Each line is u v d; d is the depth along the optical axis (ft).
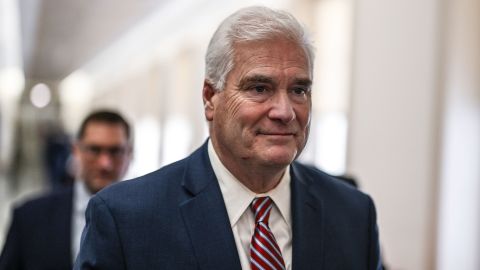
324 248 4.29
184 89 29.55
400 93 12.29
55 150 23.68
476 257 11.29
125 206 3.98
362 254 4.52
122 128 7.61
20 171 49.98
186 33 29.12
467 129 11.16
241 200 4.16
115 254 3.85
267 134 3.80
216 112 4.04
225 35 3.89
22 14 27.58
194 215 4.05
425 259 11.27
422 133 11.53
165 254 3.90
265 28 3.79
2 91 71.05
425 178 11.37
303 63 3.86
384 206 12.66
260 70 3.73
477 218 11.28
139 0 24.08
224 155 4.12
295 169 4.63
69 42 38.01
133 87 46.50
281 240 4.22
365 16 13.74
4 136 63.41
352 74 14.17
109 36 34.91
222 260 3.90
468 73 11.15
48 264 6.74
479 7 11.20
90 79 71.72
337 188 4.77
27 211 7.02
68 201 7.21
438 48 11.16
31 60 49.19
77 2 24.95
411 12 12.04
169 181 4.24
